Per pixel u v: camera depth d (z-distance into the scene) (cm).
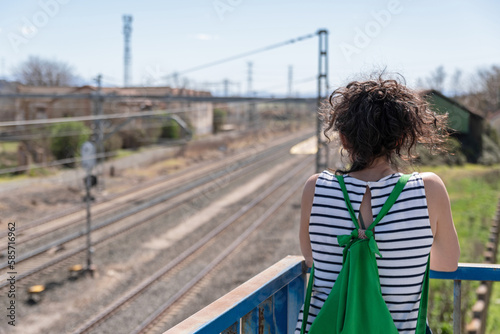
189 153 4259
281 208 2409
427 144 163
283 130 7050
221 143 4881
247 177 3312
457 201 2316
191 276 1398
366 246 136
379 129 147
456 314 191
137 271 1420
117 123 3572
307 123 8594
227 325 138
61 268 1398
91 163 1442
